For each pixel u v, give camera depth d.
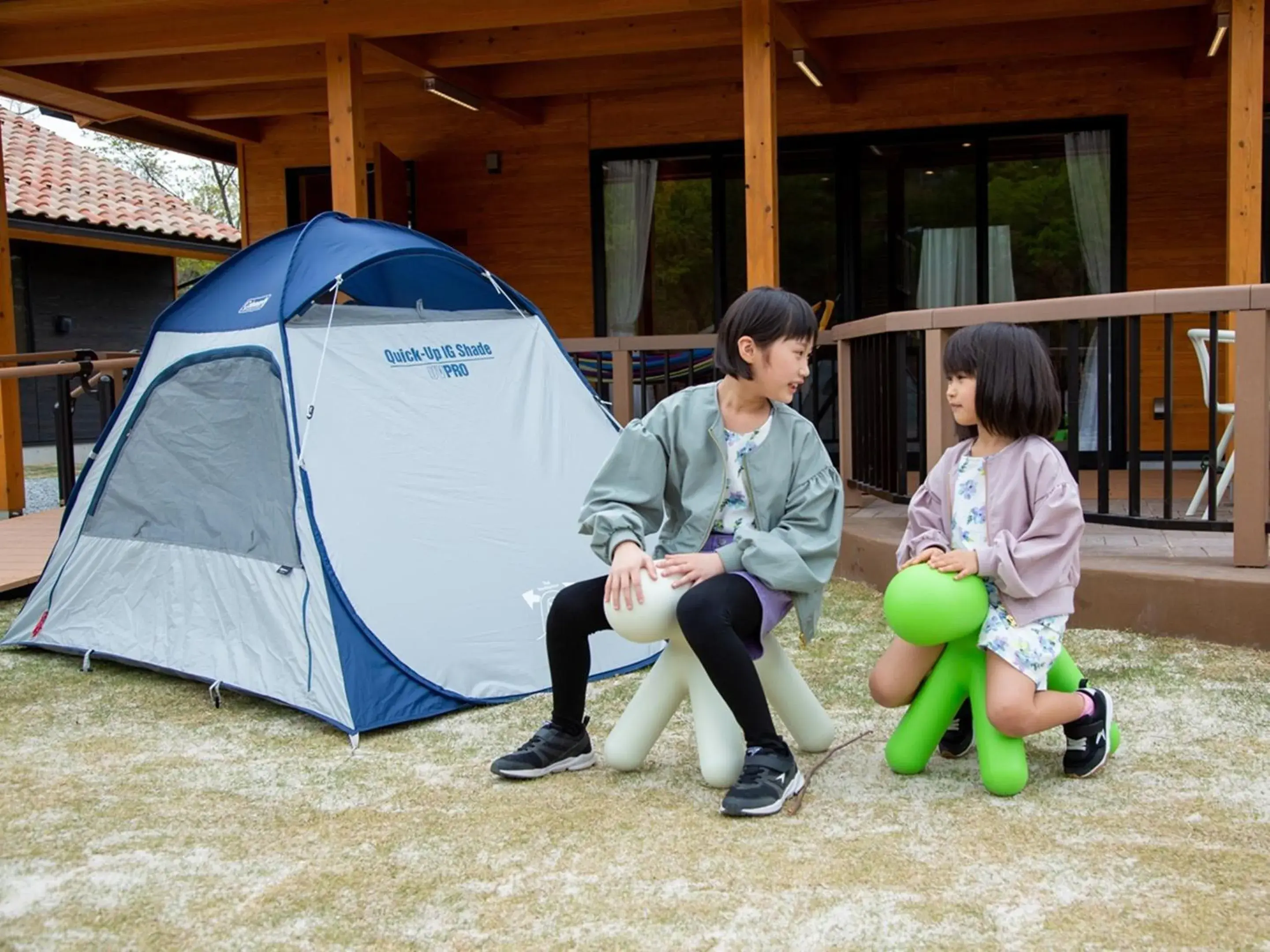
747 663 2.72
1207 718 3.35
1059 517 2.77
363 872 2.50
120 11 6.90
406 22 6.68
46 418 16.14
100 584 4.53
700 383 7.88
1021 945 2.10
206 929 2.27
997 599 2.86
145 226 15.22
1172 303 4.21
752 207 6.23
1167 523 4.32
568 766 3.08
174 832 2.75
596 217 9.11
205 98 9.09
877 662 4.09
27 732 3.58
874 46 7.83
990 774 2.82
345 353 4.08
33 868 2.56
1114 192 8.18
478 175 9.30
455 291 4.70
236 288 4.44
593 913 2.28
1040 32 7.61
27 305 15.88
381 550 3.81
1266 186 8.03
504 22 6.59
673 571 2.79
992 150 8.39
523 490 4.21
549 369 4.55
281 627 3.79
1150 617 4.19
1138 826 2.62
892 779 2.97
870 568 5.24
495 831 2.70
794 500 2.89
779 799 2.72
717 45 7.48
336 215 4.50
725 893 2.34
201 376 4.30
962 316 4.79
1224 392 6.50
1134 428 4.42
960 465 2.96
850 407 6.11
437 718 3.66
